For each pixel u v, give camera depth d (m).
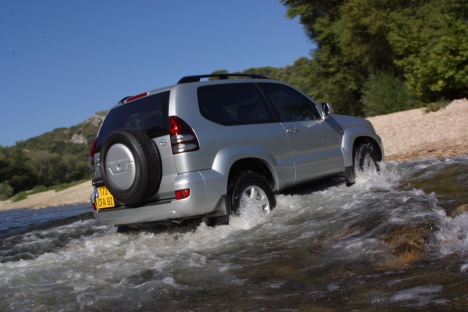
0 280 4.83
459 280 3.43
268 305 3.51
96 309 3.85
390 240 4.34
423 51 19.62
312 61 33.06
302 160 6.70
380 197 6.06
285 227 5.59
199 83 6.08
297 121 6.89
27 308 3.99
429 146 12.73
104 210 6.18
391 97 22.94
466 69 17.34
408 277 3.65
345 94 31.89
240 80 6.55
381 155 8.20
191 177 5.52
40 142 176.88
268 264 4.48
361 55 28.64
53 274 4.90
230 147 5.92
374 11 26.34
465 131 13.37
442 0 22.56
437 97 19.14
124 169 5.61
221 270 4.47
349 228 5.00
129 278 4.50
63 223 10.52
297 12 32.44
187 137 5.60
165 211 5.59
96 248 5.98
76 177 106.62
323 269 4.15
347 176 7.38
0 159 79.75
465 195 5.62
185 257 4.93
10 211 22.86
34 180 81.00
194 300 3.80
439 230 4.33
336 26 29.08
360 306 3.26
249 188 6.02
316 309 3.31
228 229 5.80
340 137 7.42
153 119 5.82
